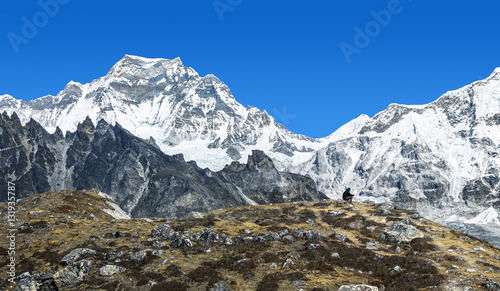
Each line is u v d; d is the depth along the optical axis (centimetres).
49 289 5553
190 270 5791
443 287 5109
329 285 5238
